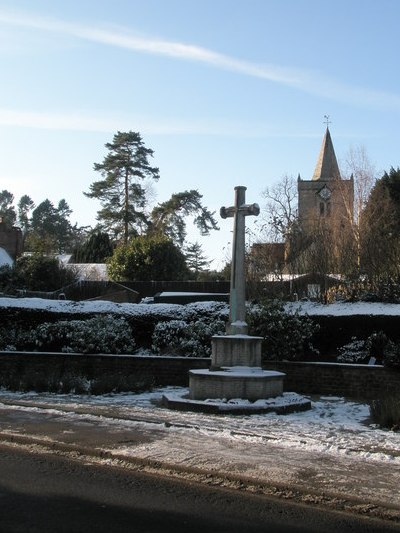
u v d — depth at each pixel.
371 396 16.78
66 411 12.88
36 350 21.92
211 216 69.88
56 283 45.38
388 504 6.87
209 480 7.97
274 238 31.84
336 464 8.63
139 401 14.93
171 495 7.35
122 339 21.28
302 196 79.00
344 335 21.02
